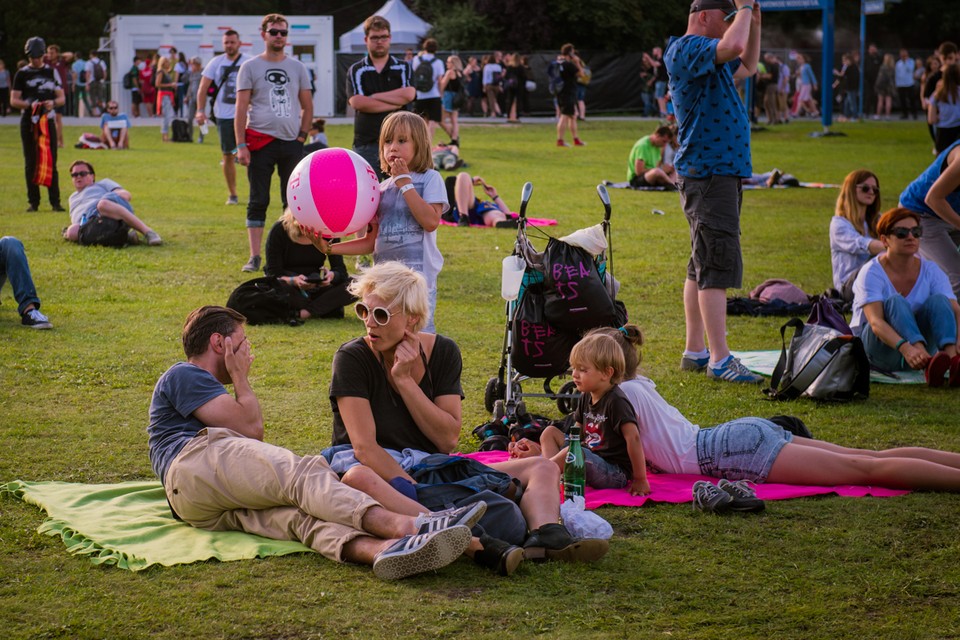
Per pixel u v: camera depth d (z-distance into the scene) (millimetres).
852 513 5672
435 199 7281
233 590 4637
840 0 63438
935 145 20719
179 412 5562
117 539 5129
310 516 5094
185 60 38406
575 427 6207
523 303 7184
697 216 8734
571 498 5547
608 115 46875
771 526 5496
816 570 4949
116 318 10281
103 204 13930
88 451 6629
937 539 5320
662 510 5734
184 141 30750
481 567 4914
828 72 37219
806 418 7672
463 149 29156
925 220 9602
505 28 50969
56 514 5453
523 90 41781
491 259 14062
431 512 4938
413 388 5324
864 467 6062
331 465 5355
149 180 21406
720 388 8516
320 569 4867
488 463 6430
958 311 8914
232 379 5691
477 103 43781
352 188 7258
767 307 11516
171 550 5047
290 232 10516
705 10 8742
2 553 5016
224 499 5238
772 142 34031
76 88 41438
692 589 4727
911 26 64312
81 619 4348
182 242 14492
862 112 48406
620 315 7441
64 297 11070
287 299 10344
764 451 6168
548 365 7207
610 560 5047
